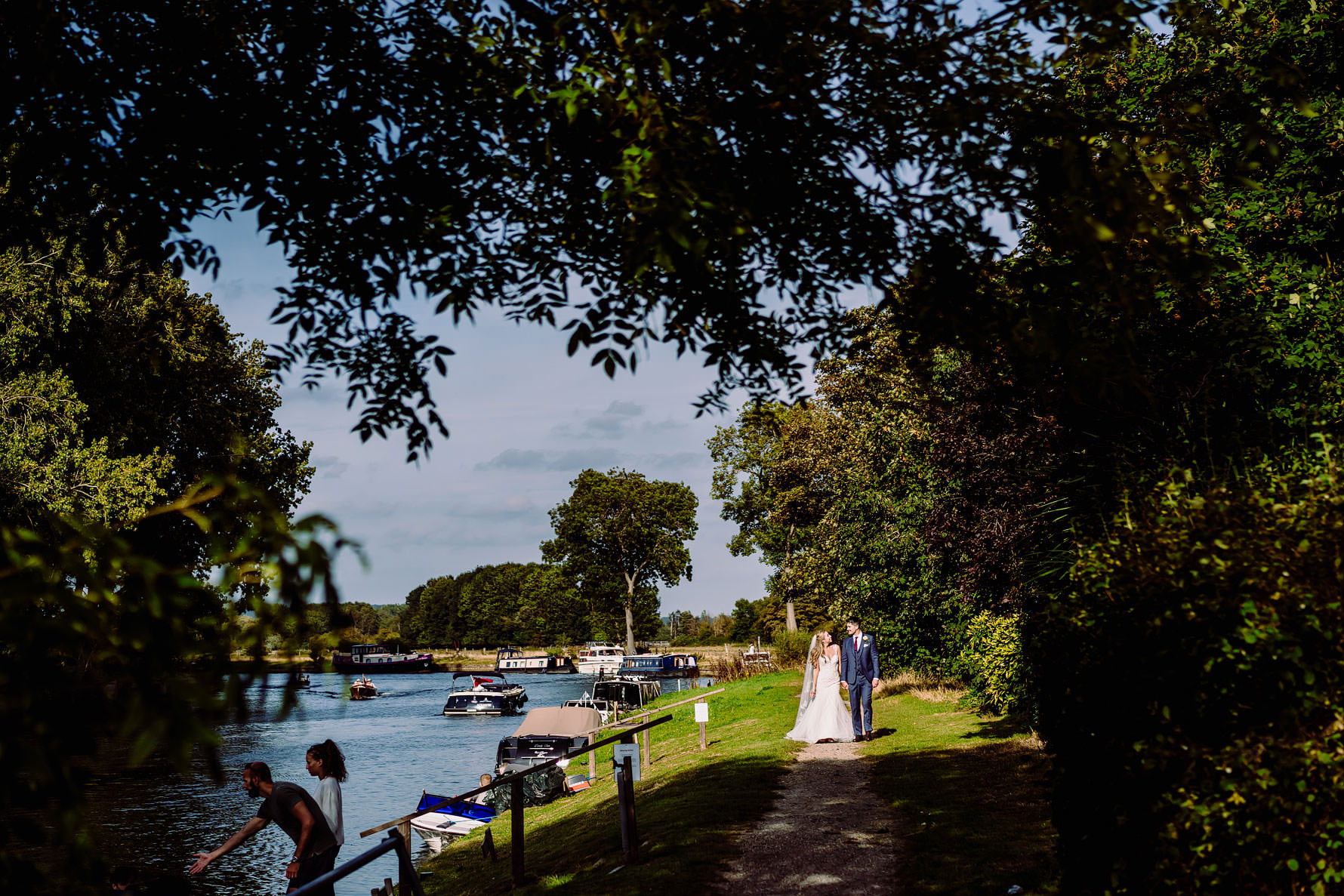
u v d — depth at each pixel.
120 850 17.92
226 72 5.69
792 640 50.91
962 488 14.03
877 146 5.82
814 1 4.94
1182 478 5.43
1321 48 8.72
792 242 6.33
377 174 6.02
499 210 6.65
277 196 5.96
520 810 10.45
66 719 1.57
